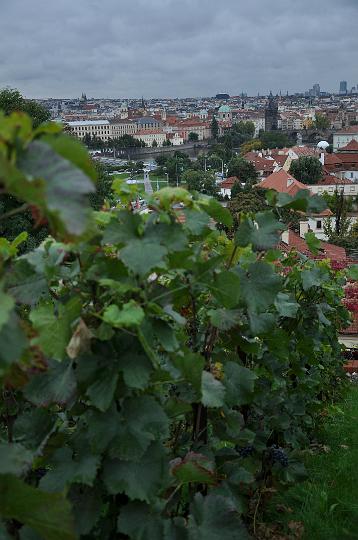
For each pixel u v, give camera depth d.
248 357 4.52
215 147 151.50
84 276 2.54
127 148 155.00
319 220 44.06
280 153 96.25
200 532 2.45
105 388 2.21
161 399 2.70
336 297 7.79
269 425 4.62
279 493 4.73
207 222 2.92
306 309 5.62
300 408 5.48
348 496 5.25
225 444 4.22
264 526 4.05
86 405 2.46
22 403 3.25
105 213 2.54
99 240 2.53
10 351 1.47
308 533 4.47
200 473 2.46
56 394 2.29
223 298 2.81
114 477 2.24
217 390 2.90
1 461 1.74
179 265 2.51
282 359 4.27
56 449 2.44
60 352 2.25
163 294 2.46
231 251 3.41
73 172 1.45
